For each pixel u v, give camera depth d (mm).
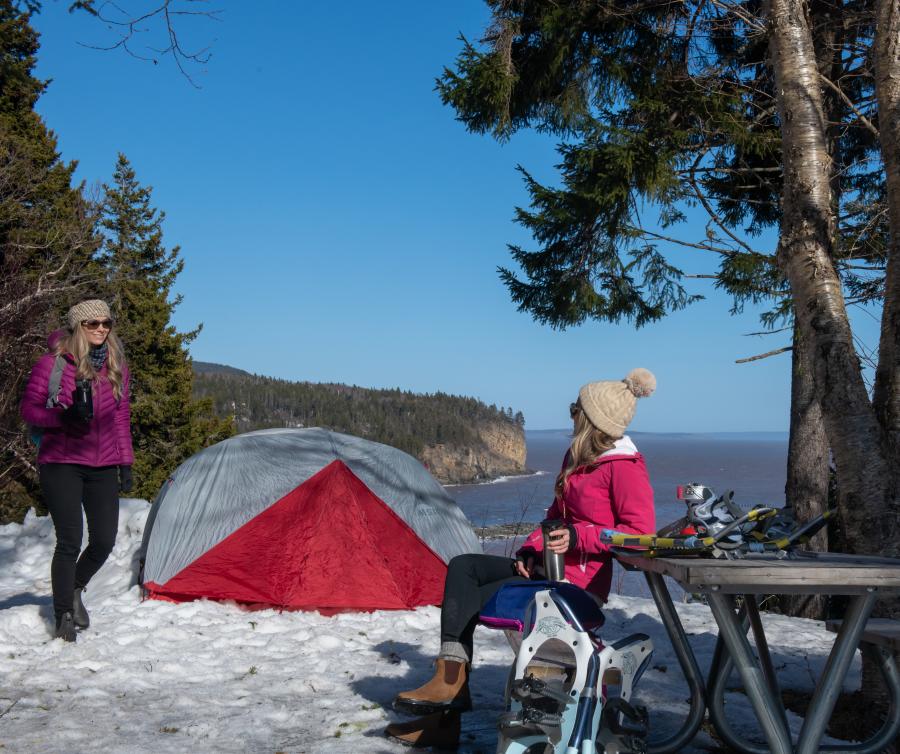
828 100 9586
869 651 3117
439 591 6328
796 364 10039
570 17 9641
